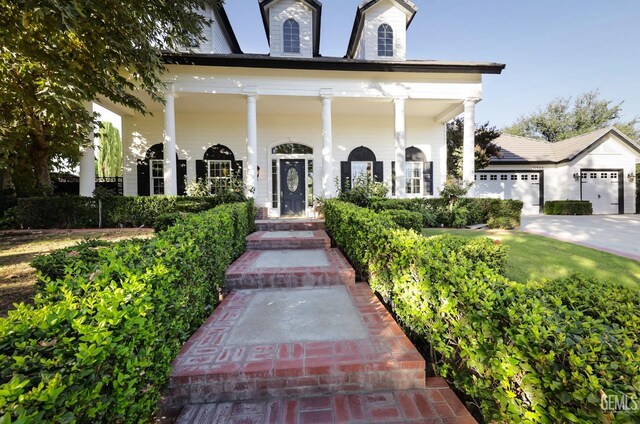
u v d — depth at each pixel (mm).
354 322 2885
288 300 3527
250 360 2215
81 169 9000
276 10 9883
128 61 5934
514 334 1317
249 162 9086
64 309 1311
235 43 12125
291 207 11328
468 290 1677
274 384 2098
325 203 7828
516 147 16938
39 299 1515
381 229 3328
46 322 1195
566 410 1081
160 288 1887
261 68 8953
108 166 19516
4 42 4812
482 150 13742
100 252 2336
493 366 1439
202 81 8805
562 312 1418
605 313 1604
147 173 10656
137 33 5461
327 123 9250
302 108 10562
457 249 3629
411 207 9008
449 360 2037
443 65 9055
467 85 9562
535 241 6844
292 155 11305
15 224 8570
